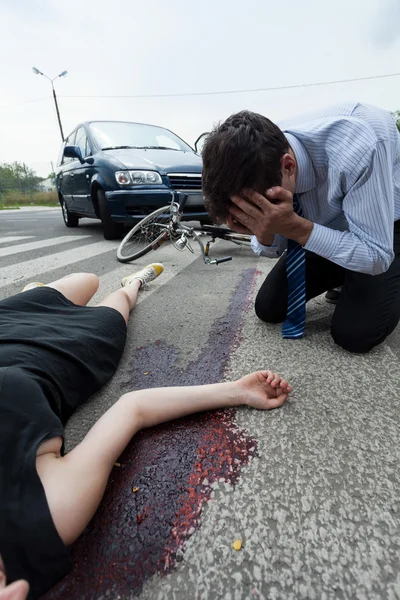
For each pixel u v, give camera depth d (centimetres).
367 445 110
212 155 116
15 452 82
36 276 316
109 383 150
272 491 96
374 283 152
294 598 73
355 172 125
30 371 108
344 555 80
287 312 194
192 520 89
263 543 83
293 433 116
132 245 395
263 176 114
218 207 125
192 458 108
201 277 309
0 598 66
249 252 411
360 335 155
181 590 76
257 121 115
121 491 98
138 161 454
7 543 73
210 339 187
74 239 539
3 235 625
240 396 127
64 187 652
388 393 134
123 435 103
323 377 146
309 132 132
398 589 73
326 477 99
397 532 84
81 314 160
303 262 171
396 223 151
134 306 227
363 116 130
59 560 76
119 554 83
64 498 81
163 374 155
